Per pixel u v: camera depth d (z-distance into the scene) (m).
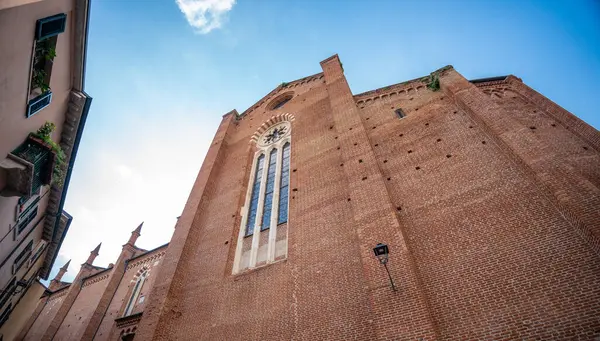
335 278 11.96
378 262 10.55
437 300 9.48
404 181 13.82
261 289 13.65
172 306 15.17
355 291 11.15
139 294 24.92
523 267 9.02
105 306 26.08
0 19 7.69
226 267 15.90
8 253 14.66
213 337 12.94
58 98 12.71
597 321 7.28
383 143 16.55
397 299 9.37
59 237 21.56
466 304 9.03
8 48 8.35
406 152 15.26
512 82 17.09
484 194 11.43
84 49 12.89
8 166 9.64
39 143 11.18
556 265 8.59
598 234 8.08
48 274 24.47
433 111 16.66
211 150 26.73
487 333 8.26
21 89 9.66
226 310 13.74
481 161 12.62
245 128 28.09
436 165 13.70
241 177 21.84
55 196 17.05
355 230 13.08
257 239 16.77
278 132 24.42
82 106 14.12
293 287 12.77
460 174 12.67
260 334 11.95
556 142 12.06
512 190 10.95
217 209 20.50
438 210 11.90
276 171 20.78
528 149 11.40
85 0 11.73
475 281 9.38
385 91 20.41
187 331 13.87
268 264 14.62
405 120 17.25
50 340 28.16
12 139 10.09
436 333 8.27
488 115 13.70
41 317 34.31
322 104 23.05
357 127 17.67
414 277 9.61
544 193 10.15
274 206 17.91
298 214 15.91
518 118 14.30
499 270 9.29
